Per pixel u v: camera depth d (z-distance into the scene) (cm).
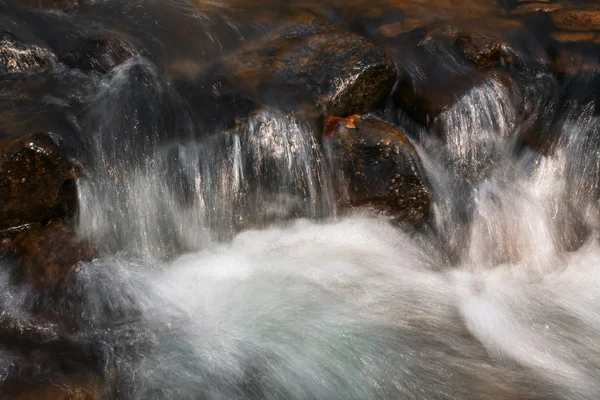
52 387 394
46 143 486
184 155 533
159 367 423
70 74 596
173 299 477
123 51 619
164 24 670
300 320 463
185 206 531
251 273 504
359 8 739
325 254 523
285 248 529
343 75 575
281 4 727
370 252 527
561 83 653
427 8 747
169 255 521
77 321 449
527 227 555
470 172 580
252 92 582
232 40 652
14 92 571
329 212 551
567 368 440
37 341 429
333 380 421
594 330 474
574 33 711
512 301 497
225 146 539
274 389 414
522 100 632
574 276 525
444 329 464
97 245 503
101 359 424
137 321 456
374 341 450
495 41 668
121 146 531
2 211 480
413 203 530
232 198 539
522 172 590
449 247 541
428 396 414
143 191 523
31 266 471
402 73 628
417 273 514
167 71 607
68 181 500
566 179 595
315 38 628
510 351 451
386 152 529
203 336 447
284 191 549
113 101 566
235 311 469
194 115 558
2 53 597
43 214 500
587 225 572
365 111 592
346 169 538
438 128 589
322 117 562
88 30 646
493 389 420
